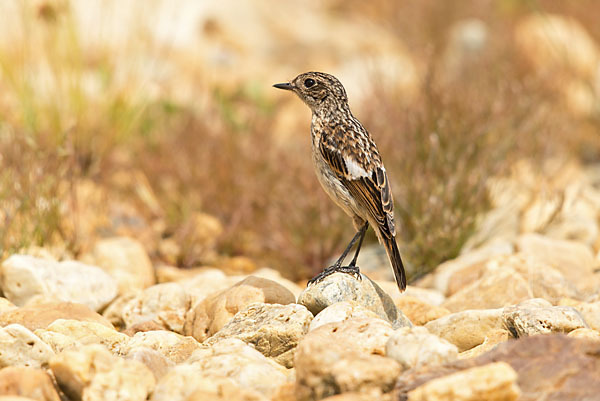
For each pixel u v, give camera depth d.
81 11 19.75
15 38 17.12
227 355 7.55
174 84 18.66
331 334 7.74
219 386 6.90
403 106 15.10
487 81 17.77
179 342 8.54
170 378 6.97
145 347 7.71
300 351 7.21
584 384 6.84
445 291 11.74
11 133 13.63
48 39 16.12
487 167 13.92
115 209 14.48
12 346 7.71
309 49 25.59
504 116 15.27
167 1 22.34
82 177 15.02
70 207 13.53
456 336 8.95
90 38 18.75
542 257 12.07
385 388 6.93
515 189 14.96
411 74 20.83
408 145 14.15
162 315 10.11
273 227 14.15
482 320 8.87
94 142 15.62
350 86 20.97
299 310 8.50
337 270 9.53
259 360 7.65
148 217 14.51
